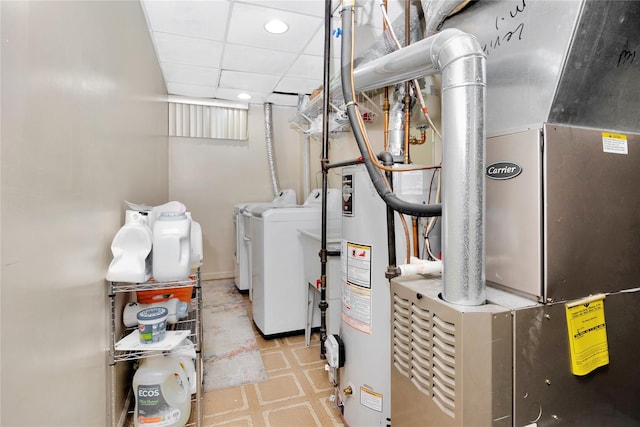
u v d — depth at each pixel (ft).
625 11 2.56
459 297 2.57
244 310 10.03
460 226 2.56
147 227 4.41
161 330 4.57
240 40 8.27
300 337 8.20
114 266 4.11
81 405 3.44
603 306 2.82
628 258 2.95
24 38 2.48
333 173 11.16
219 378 6.29
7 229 2.26
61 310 3.03
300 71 10.35
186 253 4.49
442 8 3.56
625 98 2.86
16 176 2.37
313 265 7.41
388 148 4.94
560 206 2.64
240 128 13.74
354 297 4.61
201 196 13.42
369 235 4.40
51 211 2.88
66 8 3.21
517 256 2.80
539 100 2.71
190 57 9.32
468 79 2.51
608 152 2.83
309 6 6.72
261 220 8.14
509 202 2.87
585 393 2.72
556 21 2.56
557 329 2.60
